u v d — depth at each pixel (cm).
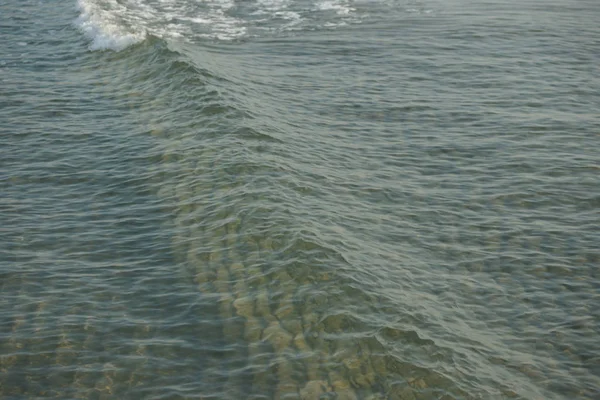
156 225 1404
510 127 1878
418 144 1789
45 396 998
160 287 1221
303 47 2486
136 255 1312
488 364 1073
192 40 2547
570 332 1166
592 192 1579
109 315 1156
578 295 1258
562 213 1506
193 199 1480
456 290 1255
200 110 1867
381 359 1052
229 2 3058
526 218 1485
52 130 1806
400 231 1424
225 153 1645
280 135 1767
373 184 1591
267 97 2022
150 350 1080
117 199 1502
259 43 2536
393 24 2731
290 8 2972
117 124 1842
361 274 1238
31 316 1153
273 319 1134
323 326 1116
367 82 2170
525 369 1077
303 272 1233
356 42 2528
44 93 2039
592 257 1359
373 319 1133
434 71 2259
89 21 2631
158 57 2233
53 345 1091
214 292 1202
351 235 1377
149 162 1639
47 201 1501
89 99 2006
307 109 1967
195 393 1000
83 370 1044
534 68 2283
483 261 1344
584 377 1073
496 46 2477
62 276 1255
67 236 1373
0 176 1591
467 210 1509
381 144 1786
